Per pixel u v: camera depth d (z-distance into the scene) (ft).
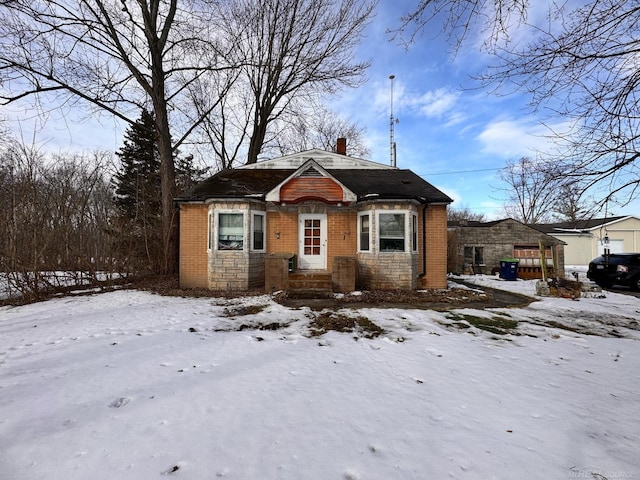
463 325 19.36
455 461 6.73
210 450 7.00
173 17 42.34
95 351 13.83
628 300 29.04
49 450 6.93
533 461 6.77
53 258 32.50
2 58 32.09
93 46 36.50
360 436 7.63
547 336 17.20
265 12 53.52
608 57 13.05
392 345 15.17
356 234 34.45
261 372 11.65
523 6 12.55
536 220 85.92
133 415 8.48
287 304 25.41
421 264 34.32
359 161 44.24
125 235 39.40
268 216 34.94
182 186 50.34
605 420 8.57
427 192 35.29
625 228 75.10
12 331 17.25
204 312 22.34
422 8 13.82
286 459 6.73
